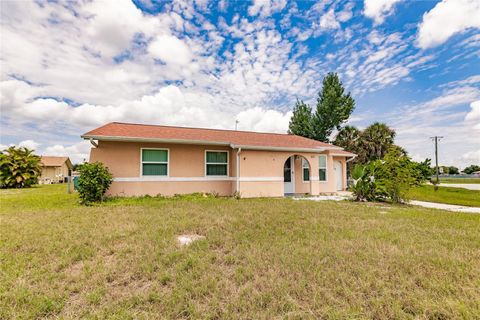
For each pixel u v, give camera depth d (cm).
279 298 274
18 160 2256
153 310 257
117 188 1111
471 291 282
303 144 1510
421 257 386
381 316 242
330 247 435
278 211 799
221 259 388
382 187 1098
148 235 512
